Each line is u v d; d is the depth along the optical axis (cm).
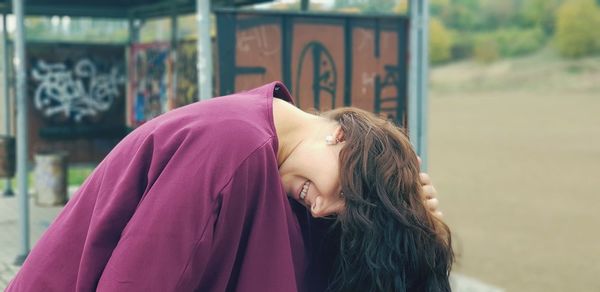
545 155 1725
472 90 4416
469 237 880
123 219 162
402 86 571
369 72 560
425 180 182
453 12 6338
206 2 473
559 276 687
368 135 169
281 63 527
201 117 164
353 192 164
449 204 1125
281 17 525
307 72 538
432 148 1914
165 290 152
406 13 566
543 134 2188
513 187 1289
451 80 4922
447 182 1359
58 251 168
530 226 948
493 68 5106
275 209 163
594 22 5106
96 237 160
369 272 170
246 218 162
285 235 164
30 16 874
